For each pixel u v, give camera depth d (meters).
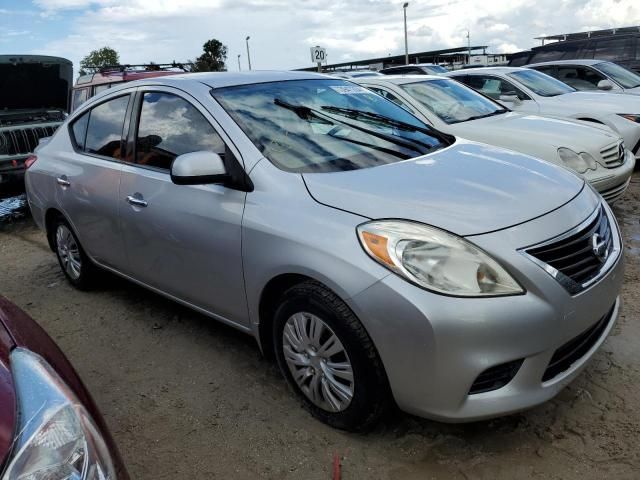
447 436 2.66
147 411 3.06
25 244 6.62
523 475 2.39
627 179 5.47
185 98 3.42
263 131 3.12
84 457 1.47
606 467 2.39
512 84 8.05
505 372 2.32
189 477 2.54
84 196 4.10
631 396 2.83
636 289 4.00
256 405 3.02
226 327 3.96
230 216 2.93
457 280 2.25
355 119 3.51
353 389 2.54
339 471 2.49
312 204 2.66
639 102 7.36
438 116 6.06
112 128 4.00
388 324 2.30
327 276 2.44
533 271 2.29
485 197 2.57
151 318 4.20
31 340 1.80
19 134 8.09
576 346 2.52
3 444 1.35
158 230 3.42
